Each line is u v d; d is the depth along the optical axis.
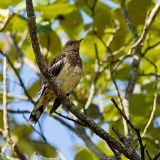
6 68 11.82
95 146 12.12
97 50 14.00
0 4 12.67
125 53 14.08
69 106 9.26
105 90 14.23
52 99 11.27
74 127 12.78
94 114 13.30
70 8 12.67
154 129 12.91
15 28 13.04
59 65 11.87
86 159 12.91
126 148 8.95
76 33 13.98
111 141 8.96
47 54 13.23
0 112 12.56
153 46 12.94
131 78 12.24
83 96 13.76
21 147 13.33
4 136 10.98
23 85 13.12
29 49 15.13
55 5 12.45
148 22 12.91
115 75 13.98
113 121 12.94
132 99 12.90
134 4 13.26
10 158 11.22
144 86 13.73
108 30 13.76
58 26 14.16
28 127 13.77
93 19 13.71
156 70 12.38
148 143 12.71
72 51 12.07
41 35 12.96
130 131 10.78
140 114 12.95
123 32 13.73
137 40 12.61
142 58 14.16
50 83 9.28
